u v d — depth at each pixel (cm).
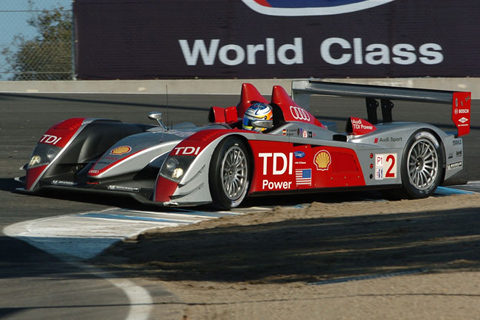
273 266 1465
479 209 2167
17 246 1673
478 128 4472
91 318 1091
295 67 5462
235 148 2247
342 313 1091
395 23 5428
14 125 4334
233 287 1292
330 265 1459
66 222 2009
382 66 5441
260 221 2020
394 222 1956
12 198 2425
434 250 1567
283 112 2570
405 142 2647
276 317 1080
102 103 5156
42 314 1115
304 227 1898
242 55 5506
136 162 2353
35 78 5791
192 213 2202
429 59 5444
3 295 1231
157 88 5581
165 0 5506
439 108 5219
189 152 2178
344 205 2377
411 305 1123
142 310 1130
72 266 1481
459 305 1120
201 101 5250
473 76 5481
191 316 1095
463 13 5441
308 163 2428
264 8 5450
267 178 2322
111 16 5569
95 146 2555
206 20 5500
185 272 1428
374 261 1481
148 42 5562
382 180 2606
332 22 5428
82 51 5612
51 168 2466
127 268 1469
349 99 5609
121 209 2247
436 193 2850
